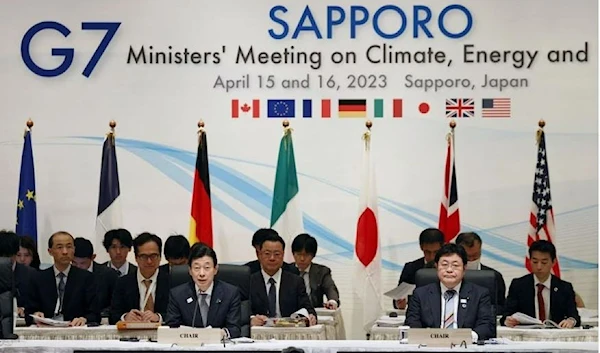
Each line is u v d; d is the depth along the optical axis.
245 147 12.87
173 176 12.88
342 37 12.83
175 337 8.54
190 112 12.88
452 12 12.80
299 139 12.82
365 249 12.44
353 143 12.79
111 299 11.60
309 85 12.84
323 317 11.75
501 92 12.77
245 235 12.87
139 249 11.41
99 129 12.88
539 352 8.29
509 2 12.79
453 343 8.48
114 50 12.90
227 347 8.33
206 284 9.33
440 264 9.44
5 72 12.91
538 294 11.49
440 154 12.77
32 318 10.98
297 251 12.18
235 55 12.90
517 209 12.73
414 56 12.80
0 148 12.87
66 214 12.90
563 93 12.73
